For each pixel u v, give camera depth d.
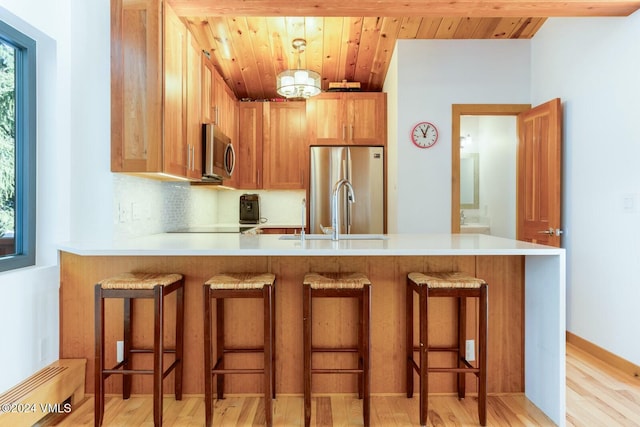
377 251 1.79
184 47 2.49
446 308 2.15
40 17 1.96
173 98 2.31
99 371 1.78
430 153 3.65
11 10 1.76
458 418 1.90
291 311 2.13
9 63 1.94
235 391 2.14
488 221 4.86
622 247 2.47
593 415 1.92
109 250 1.81
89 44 2.23
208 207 4.43
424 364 1.81
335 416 1.92
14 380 1.80
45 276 2.00
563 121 3.09
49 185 2.09
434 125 3.65
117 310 2.12
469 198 5.12
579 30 2.90
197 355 2.13
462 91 3.64
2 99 1.89
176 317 2.08
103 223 2.25
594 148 2.74
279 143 4.41
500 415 1.93
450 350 2.08
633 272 2.39
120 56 2.17
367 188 4.11
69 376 1.95
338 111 4.20
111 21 2.17
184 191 3.67
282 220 4.70
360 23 3.51
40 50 2.08
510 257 2.15
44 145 2.09
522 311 2.15
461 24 3.48
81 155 2.23
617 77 2.52
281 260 2.12
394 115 3.79
